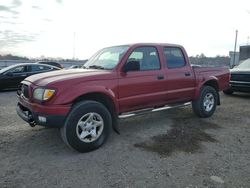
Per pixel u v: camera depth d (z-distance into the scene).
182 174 3.30
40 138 4.55
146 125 5.52
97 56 5.18
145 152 4.01
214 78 6.20
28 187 2.94
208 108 6.23
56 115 3.65
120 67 4.41
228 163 3.65
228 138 4.75
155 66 5.03
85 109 3.87
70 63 32.94
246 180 3.18
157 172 3.35
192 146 4.29
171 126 5.46
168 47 5.32
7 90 11.02
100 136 4.12
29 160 3.66
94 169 3.41
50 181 3.08
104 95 4.17
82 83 3.90
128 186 3.00
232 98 9.51
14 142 4.35
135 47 4.70
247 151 4.12
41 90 3.71
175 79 5.30
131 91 4.53
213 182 3.11
